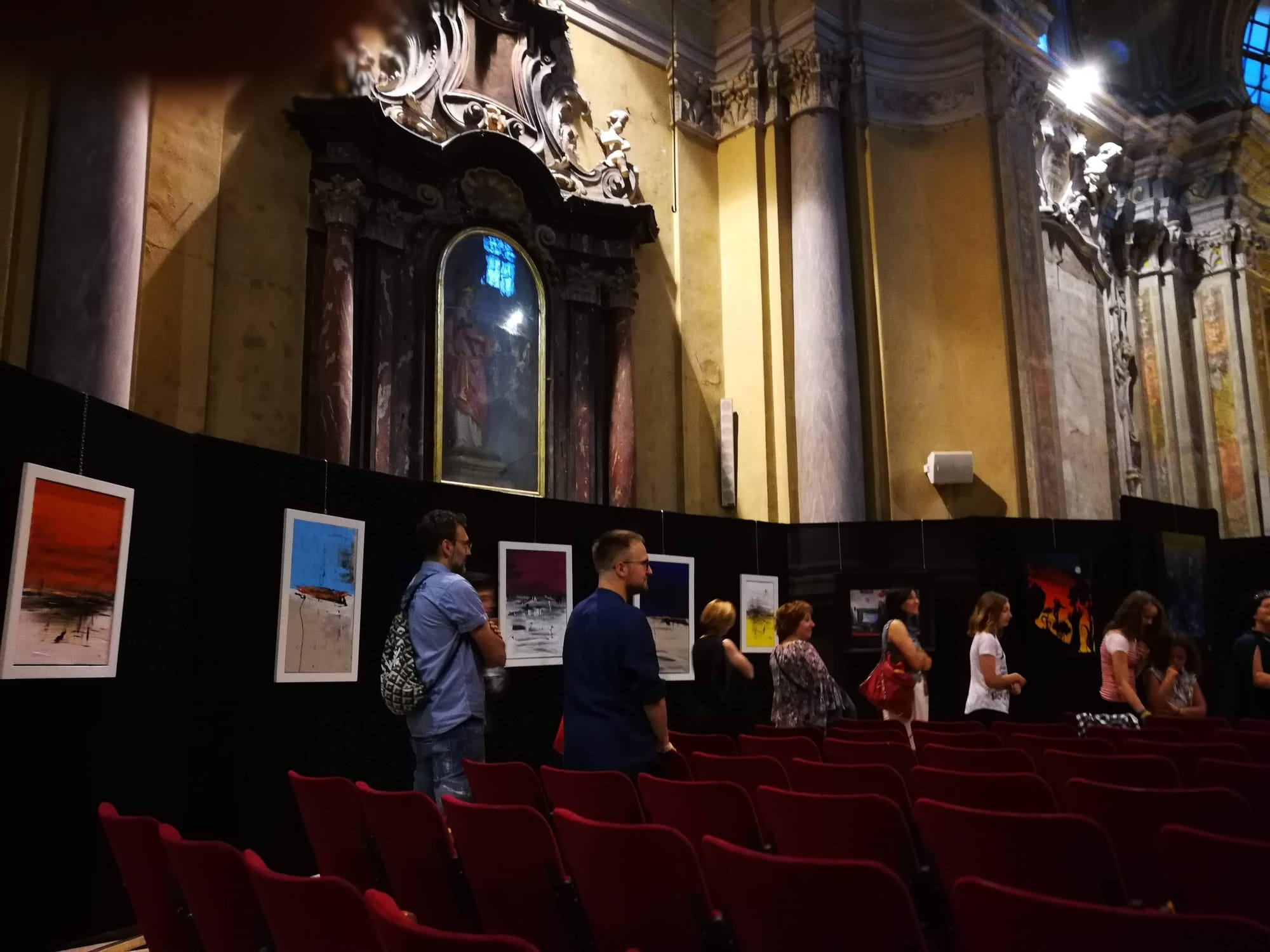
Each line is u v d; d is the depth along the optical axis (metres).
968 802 3.38
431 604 4.29
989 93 12.76
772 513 11.73
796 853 2.98
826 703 6.19
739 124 12.72
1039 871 2.44
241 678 5.35
